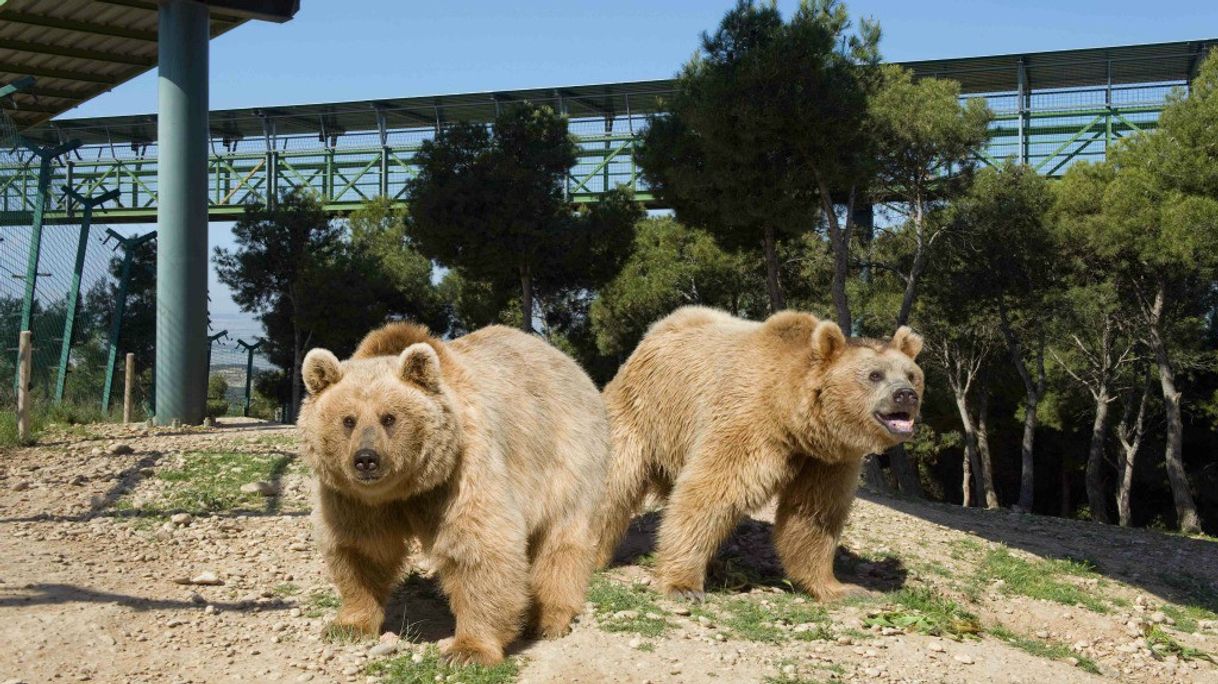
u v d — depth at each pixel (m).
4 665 4.62
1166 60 31.12
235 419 20.62
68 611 5.33
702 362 7.19
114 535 7.27
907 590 7.44
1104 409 27.36
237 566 6.67
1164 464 30.92
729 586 7.22
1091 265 25.34
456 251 25.92
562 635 5.51
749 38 19.03
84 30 18.16
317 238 31.08
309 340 30.94
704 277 29.62
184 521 7.71
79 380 16.64
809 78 17.80
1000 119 31.66
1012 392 31.64
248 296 31.34
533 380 5.54
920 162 21.80
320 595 6.05
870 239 28.22
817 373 6.61
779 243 23.86
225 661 4.94
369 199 37.16
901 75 22.17
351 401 4.57
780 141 18.75
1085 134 31.66
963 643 6.42
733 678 5.19
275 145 39.53
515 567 4.87
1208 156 20.94
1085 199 24.41
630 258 28.08
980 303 26.62
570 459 5.58
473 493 4.79
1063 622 7.69
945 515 11.88
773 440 6.74
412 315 33.03
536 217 25.20
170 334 15.73
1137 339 26.61
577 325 32.81
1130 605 8.40
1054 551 10.23
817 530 7.01
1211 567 10.53
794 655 5.70
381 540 5.01
